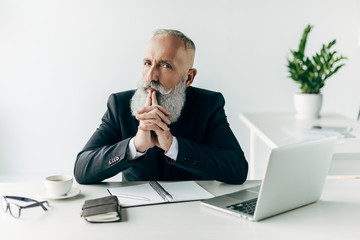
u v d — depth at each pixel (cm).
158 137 152
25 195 143
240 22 383
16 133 390
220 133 179
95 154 157
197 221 120
